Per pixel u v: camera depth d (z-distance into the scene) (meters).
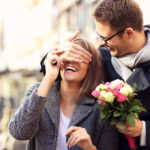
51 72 1.75
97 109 1.83
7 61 16.12
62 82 1.87
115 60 2.01
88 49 1.90
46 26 15.56
